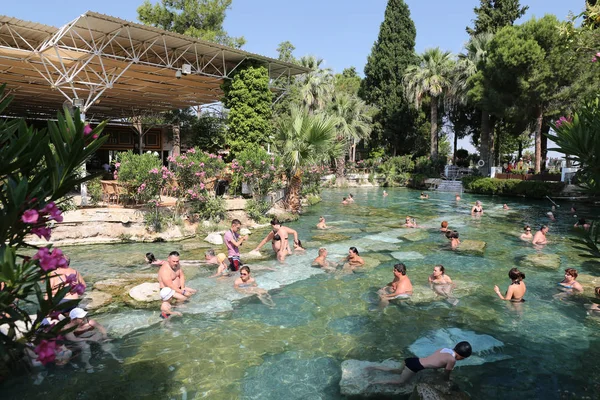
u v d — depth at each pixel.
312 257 10.05
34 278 2.74
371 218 16.91
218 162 13.13
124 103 23.94
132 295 7.09
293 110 16.55
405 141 42.69
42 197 2.84
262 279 8.30
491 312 6.77
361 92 44.75
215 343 5.58
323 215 17.69
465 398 4.23
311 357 5.22
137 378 4.68
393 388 4.50
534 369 4.99
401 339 5.76
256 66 17.08
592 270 9.27
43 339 3.04
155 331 5.92
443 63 33.34
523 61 23.64
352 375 4.77
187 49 15.09
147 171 11.44
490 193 28.08
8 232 2.77
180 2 29.67
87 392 4.38
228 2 30.66
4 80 17.45
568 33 7.78
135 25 12.36
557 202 23.38
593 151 3.60
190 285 7.81
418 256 10.38
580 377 4.82
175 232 11.83
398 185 35.81
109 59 14.20
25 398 4.25
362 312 6.73
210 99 22.73
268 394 4.39
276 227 10.05
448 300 7.29
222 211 13.25
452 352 4.79
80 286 3.10
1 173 2.69
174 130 26.30
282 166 16.45
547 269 9.29
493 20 34.09
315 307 6.91
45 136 2.84
